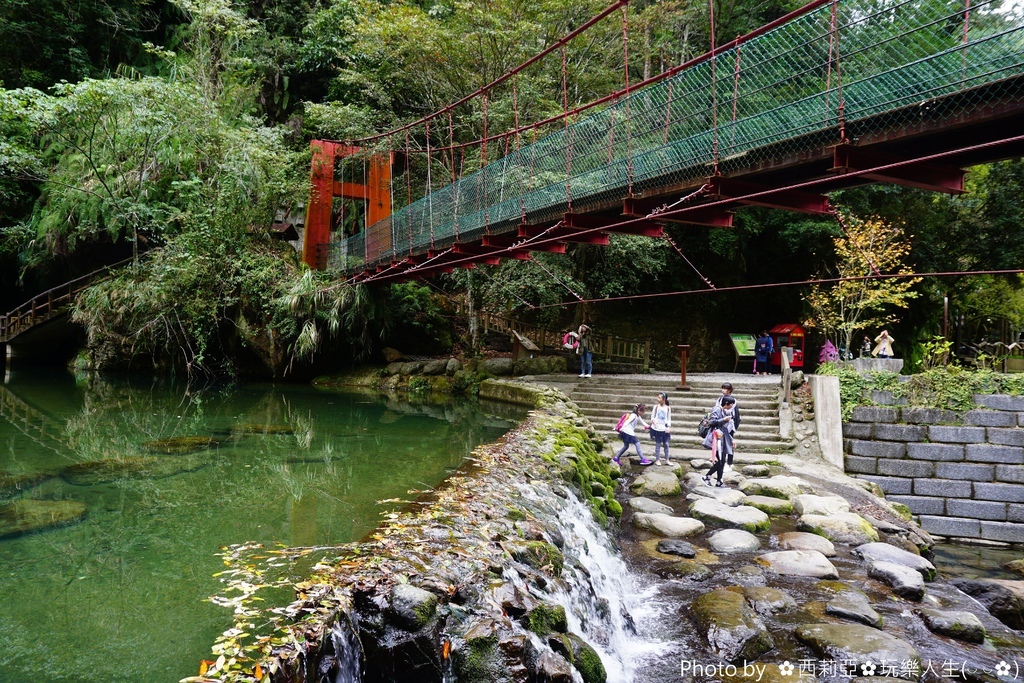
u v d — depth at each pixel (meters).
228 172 19.95
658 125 9.01
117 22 24.75
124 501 6.82
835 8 6.62
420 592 3.79
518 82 19.28
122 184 19.48
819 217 20.44
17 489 7.28
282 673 3.04
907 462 12.45
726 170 7.85
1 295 23.89
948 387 12.50
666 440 11.34
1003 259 20.75
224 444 10.17
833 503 9.26
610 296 21.05
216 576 4.77
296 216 24.94
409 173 21.80
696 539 8.11
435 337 22.53
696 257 22.86
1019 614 6.84
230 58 23.94
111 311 18.84
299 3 28.41
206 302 18.89
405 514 5.35
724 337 23.12
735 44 7.80
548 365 18.91
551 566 5.07
